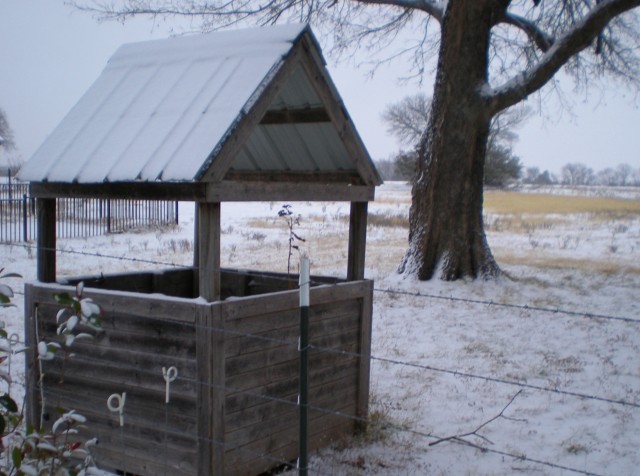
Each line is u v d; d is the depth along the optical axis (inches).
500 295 512.7
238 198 167.0
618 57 705.6
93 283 218.1
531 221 1369.3
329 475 182.5
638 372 315.3
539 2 598.5
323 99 191.8
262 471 178.4
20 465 111.8
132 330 176.1
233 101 168.7
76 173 180.5
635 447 222.4
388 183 2901.1
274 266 625.9
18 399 232.8
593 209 1788.9
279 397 183.0
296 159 236.4
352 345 210.8
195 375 164.2
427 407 257.1
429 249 564.1
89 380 185.0
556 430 237.3
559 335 390.6
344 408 209.3
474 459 206.8
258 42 183.9
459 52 546.3
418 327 404.5
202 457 163.6
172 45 205.5
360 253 216.4
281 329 183.0
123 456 179.8
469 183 557.3
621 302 500.7
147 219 1002.7
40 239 201.5
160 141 171.3
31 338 195.0
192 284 253.9
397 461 197.8
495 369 316.2
